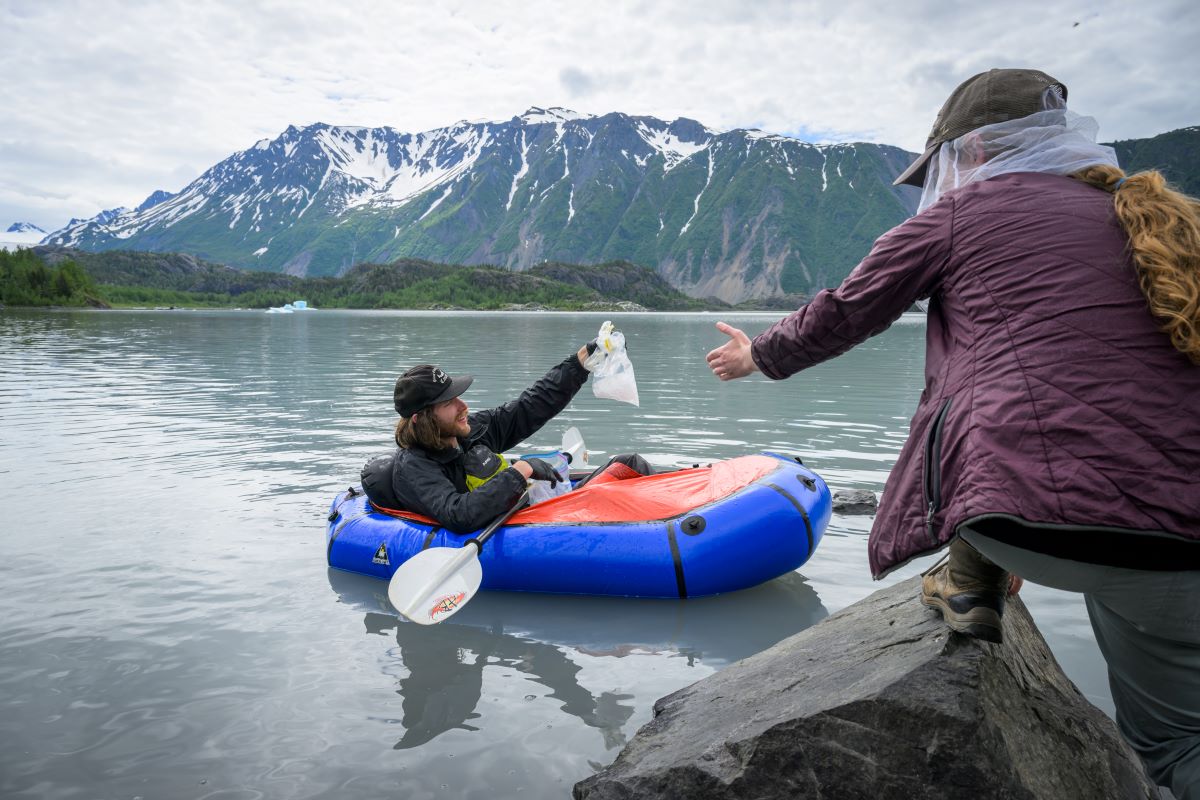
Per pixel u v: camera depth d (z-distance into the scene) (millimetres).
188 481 6180
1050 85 1874
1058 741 2043
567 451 5355
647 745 2361
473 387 11992
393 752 2549
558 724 2727
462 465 4352
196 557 4477
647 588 3955
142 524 5070
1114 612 1775
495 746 2582
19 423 8867
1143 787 2082
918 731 1935
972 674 1983
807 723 2031
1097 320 1524
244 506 5488
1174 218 1513
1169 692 1773
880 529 1862
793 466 4496
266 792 2330
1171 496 1413
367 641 3443
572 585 4004
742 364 2129
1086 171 1770
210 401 10734
